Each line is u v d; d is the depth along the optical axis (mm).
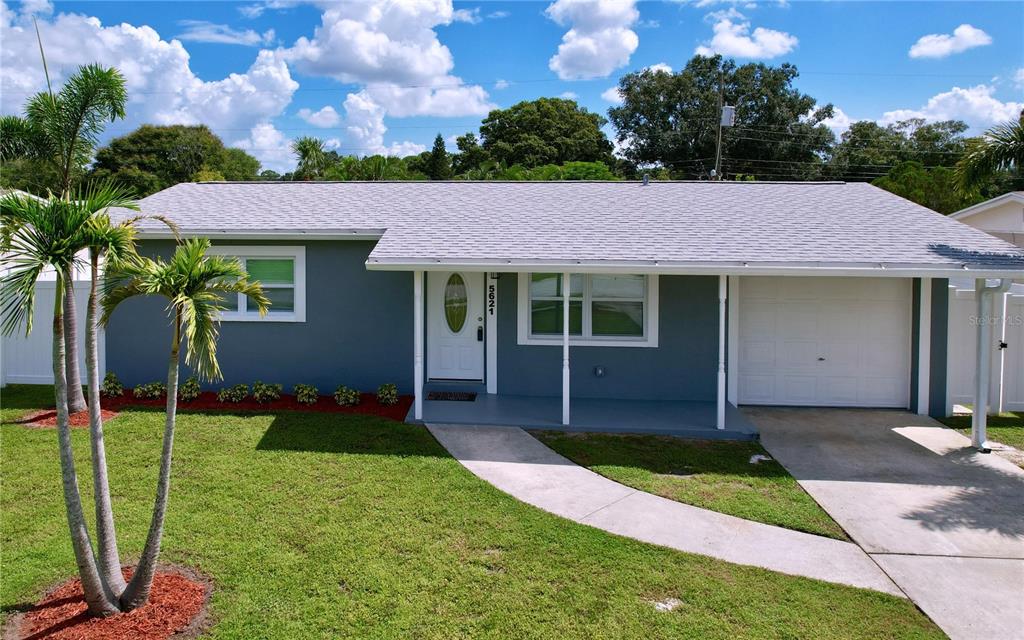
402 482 7117
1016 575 5371
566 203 12031
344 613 4602
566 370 9344
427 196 12719
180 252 4539
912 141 51281
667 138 49156
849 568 5469
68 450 4258
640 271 8938
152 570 4590
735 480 7535
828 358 11070
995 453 8617
